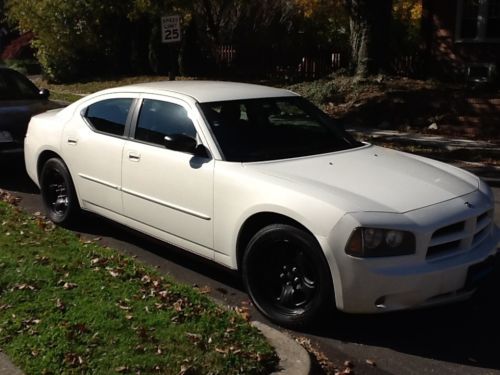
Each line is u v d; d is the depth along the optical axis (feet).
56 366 11.46
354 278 12.96
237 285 17.07
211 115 16.65
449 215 13.58
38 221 21.38
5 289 14.74
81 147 19.95
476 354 13.50
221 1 77.15
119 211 18.78
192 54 76.02
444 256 13.53
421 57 62.54
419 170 16.02
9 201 25.11
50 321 13.09
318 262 13.43
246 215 14.66
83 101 20.79
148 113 18.08
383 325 14.71
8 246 17.90
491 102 45.01
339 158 16.40
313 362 12.50
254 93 18.20
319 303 13.61
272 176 14.70
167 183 16.76
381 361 13.16
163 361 11.62
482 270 14.33
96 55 83.46
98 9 76.64
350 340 14.01
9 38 131.54
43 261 16.58
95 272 16.02
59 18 78.33
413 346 13.80
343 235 12.97
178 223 16.67
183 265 18.45
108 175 18.88
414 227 13.07
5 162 29.58
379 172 15.40
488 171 32.78
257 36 79.51
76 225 21.65
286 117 17.95
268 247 14.37
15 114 28.89
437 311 15.49
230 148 16.01
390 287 12.91
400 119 46.09
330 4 72.43
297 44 78.28
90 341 12.28
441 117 44.73
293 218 13.71
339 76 58.03
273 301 14.70
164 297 14.49
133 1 71.92
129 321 13.16
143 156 17.51
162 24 44.29
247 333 12.89
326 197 13.55
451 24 60.34
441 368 12.92
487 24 58.80
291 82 68.95
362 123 47.11
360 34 54.65
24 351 12.02
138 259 18.85
